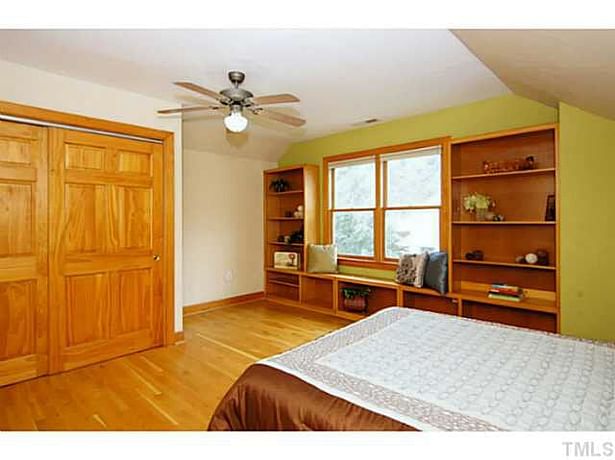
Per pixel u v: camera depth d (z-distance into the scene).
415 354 1.65
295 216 5.24
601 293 2.71
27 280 2.75
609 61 1.63
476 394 1.28
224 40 2.29
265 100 2.63
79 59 2.58
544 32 1.58
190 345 3.51
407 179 4.21
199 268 4.84
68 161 2.93
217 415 1.43
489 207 3.49
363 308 4.34
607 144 2.67
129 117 3.25
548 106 3.18
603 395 1.26
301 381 1.37
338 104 3.65
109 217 3.16
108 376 2.81
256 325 4.16
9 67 2.62
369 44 2.36
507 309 3.46
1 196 2.64
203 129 4.44
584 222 2.77
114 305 3.19
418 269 3.75
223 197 5.11
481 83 3.09
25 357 2.74
